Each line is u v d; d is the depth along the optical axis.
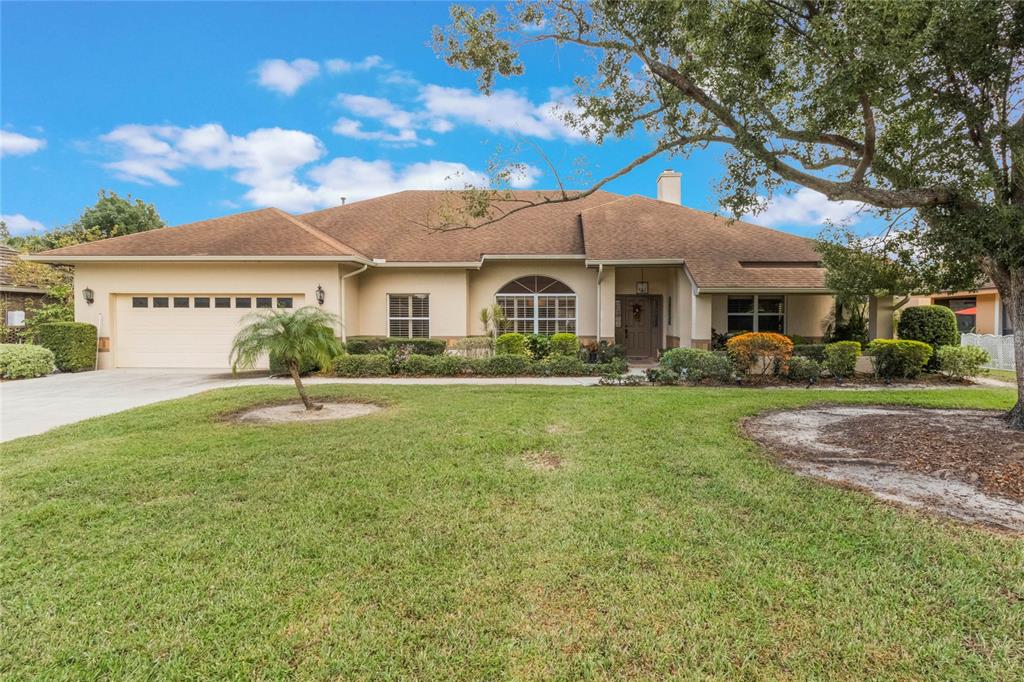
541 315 17.06
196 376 13.26
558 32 7.57
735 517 3.95
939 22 5.15
